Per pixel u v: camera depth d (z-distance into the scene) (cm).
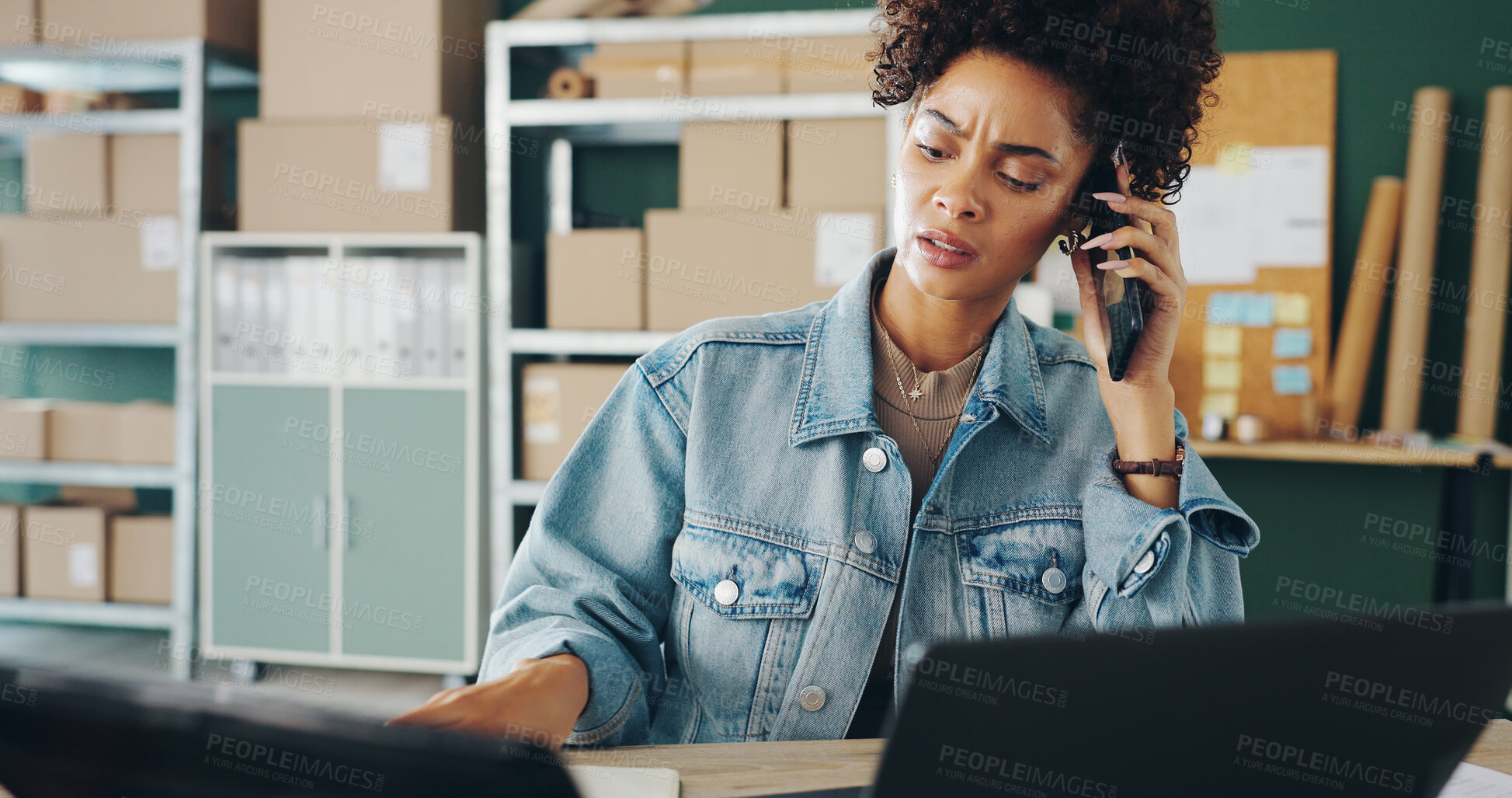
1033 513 99
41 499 360
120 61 312
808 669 95
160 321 315
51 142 316
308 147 302
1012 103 87
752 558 97
